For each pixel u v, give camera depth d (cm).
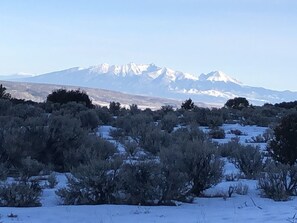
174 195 1307
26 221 1037
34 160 1697
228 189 1486
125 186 1309
